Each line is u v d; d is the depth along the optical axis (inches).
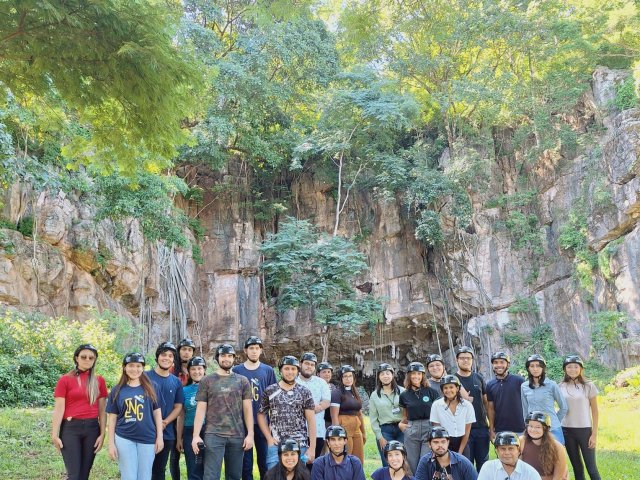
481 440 263.9
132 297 871.7
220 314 1035.3
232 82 911.0
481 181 1040.2
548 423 214.1
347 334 1021.2
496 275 1019.9
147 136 305.9
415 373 261.3
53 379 542.0
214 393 230.5
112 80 275.6
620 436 445.1
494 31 982.4
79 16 248.8
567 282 945.5
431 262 1067.9
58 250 737.0
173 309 955.3
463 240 1034.7
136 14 254.2
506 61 1072.2
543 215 1014.4
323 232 1090.1
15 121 562.6
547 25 970.1
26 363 531.2
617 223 860.0
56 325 606.5
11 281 658.8
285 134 1058.1
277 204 1100.5
